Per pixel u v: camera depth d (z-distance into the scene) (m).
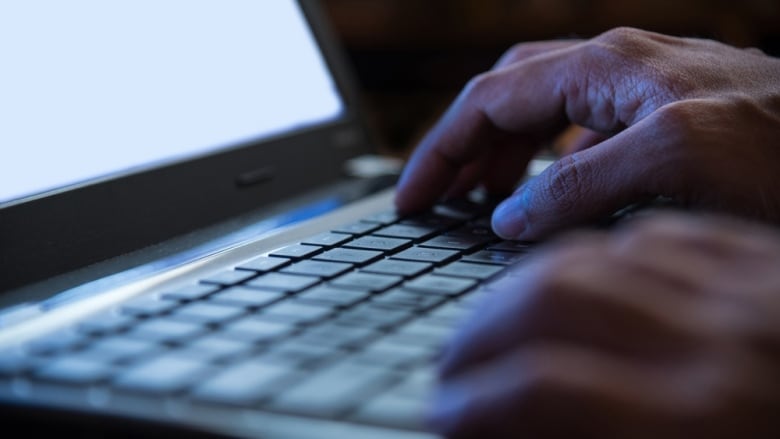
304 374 0.39
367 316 0.46
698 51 0.74
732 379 0.30
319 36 1.02
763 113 0.64
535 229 0.63
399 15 1.75
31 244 0.61
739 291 0.33
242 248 0.63
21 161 0.64
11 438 0.39
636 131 0.61
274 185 0.87
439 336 0.43
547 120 0.76
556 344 0.33
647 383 0.30
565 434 0.29
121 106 0.74
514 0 1.68
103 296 0.52
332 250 0.60
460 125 0.76
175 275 0.56
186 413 0.37
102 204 0.67
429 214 0.74
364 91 1.76
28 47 0.67
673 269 0.35
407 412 0.35
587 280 0.34
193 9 0.84
